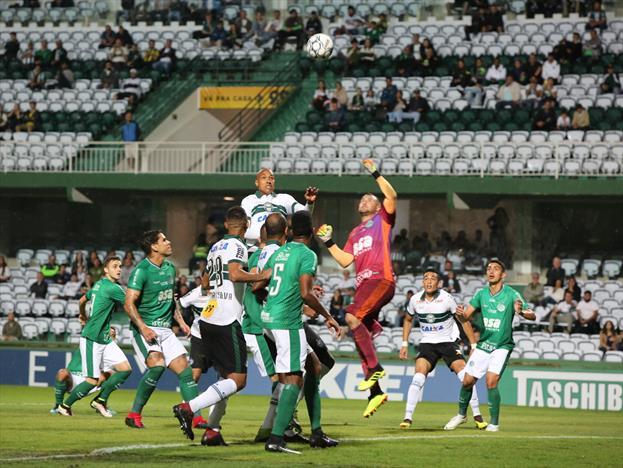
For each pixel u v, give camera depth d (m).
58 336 62.59
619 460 22.17
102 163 71.50
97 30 82.94
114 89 77.06
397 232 68.88
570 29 74.69
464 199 63.78
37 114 74.75
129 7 83.38
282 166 66.25
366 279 27.39
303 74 75.12
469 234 67.62
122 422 29.59
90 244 72.69
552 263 65.06
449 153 64.94
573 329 56.75
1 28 84.50
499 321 30.23
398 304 61.00
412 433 28.17
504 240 65.62
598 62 71.06
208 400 22.88
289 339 22.28
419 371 30.67
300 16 79.44
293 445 23.81
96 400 32.97
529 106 68.12
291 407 22.27
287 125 73.50
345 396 50.44
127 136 71.62
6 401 42.22
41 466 19.56
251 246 27.62
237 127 74.25
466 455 22.47
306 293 22.12
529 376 47.75
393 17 79.06
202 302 31.22
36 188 68.75
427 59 73.00
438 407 44.94
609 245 65.75
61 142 70.19
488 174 62.72
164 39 81.50
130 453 21.66
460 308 31.03
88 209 72.75
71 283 65.75
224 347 23.70
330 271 69.06
